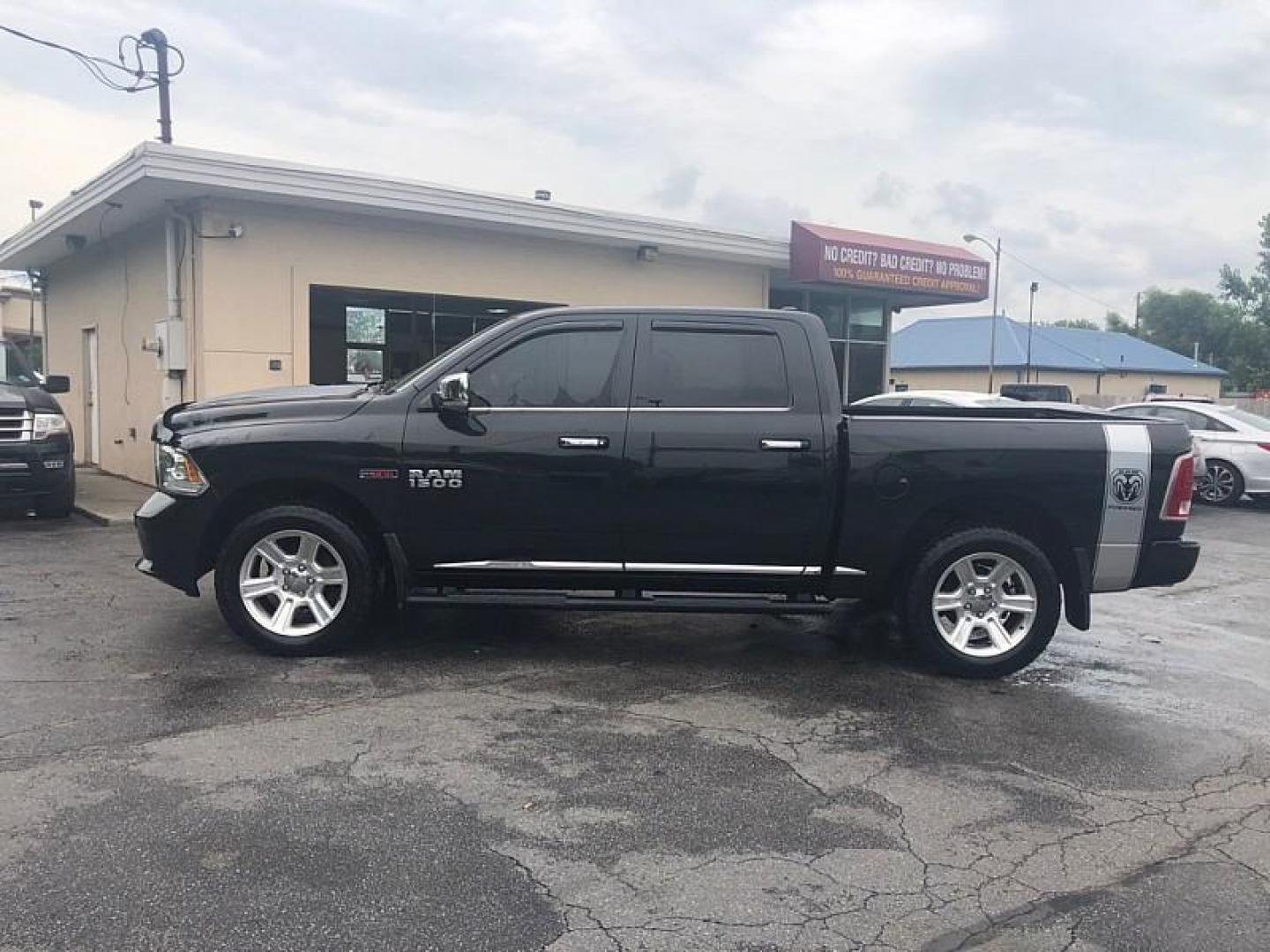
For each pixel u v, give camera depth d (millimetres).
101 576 8062
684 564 5820
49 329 18766
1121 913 3314
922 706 5379
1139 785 4375
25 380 11391
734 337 5824
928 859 3656
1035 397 22141
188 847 3572
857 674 5945
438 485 5707
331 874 3422
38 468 10398
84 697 5141
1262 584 9273
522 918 3186
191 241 12172
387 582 6398
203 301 12047
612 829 3818
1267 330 71812
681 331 5820
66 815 3793
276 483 5844
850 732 4953
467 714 5043
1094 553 5785
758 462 5680
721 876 3484
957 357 52188
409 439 5707
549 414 5738
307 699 5195
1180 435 5836
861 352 20719
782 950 3053
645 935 3107
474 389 5801
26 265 18016
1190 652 6699
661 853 3639
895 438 5695
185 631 6426
